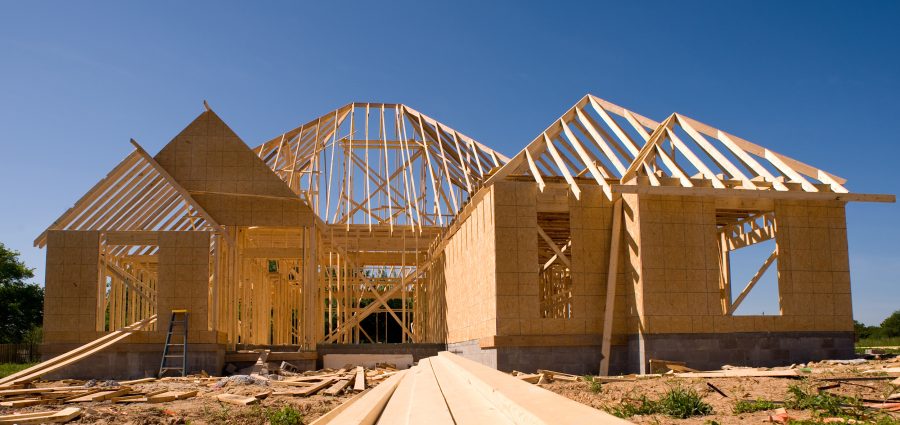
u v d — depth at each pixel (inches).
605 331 662.5
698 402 297.4
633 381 486.9
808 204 689.0
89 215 774.5
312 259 842.2
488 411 189.0
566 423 125.6
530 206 685.3
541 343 660.7
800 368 520.1
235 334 811.4
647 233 652.1
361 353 896.3
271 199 832.3
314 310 842.2
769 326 661.9
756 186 677.9
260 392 495.2
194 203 792.9
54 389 500.4
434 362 555.8
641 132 716.7
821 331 671.8
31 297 1867.6
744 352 652.1
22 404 434.9
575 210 689.0
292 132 1135.6
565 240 919.0
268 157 1080.2
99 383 624.1
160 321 744.3
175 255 757.3
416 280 1055.0
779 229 680.4
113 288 840.9
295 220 835.4
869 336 1913.1
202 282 753.6
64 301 748.0
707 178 666.2
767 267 713.6
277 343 1222.3
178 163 820.0
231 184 822.5
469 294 820.0
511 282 669.9
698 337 645.3
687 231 659.4
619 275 681.0
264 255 855.7
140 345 734.5
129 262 887.1
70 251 755.4
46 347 738.8
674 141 692.7
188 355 739.4
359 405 242.4
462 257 876.6
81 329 743.7
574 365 663.1
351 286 1200.8
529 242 679.1
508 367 654.5
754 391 370.6
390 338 1889.8
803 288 676.1
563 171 689.6
